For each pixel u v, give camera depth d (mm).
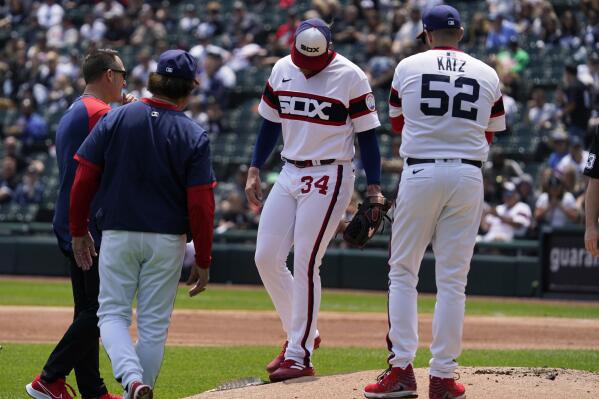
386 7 55031
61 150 15500
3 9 66750
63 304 33688
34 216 49781
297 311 16266
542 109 46125
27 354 22125
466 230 14031
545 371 16766
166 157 13867
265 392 15188
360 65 51375
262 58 55594
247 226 44688
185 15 61219
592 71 45594
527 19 51781
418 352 23453
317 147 16234
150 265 13953
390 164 42562
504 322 29953
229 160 50844
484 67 14375
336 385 15492
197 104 51812
